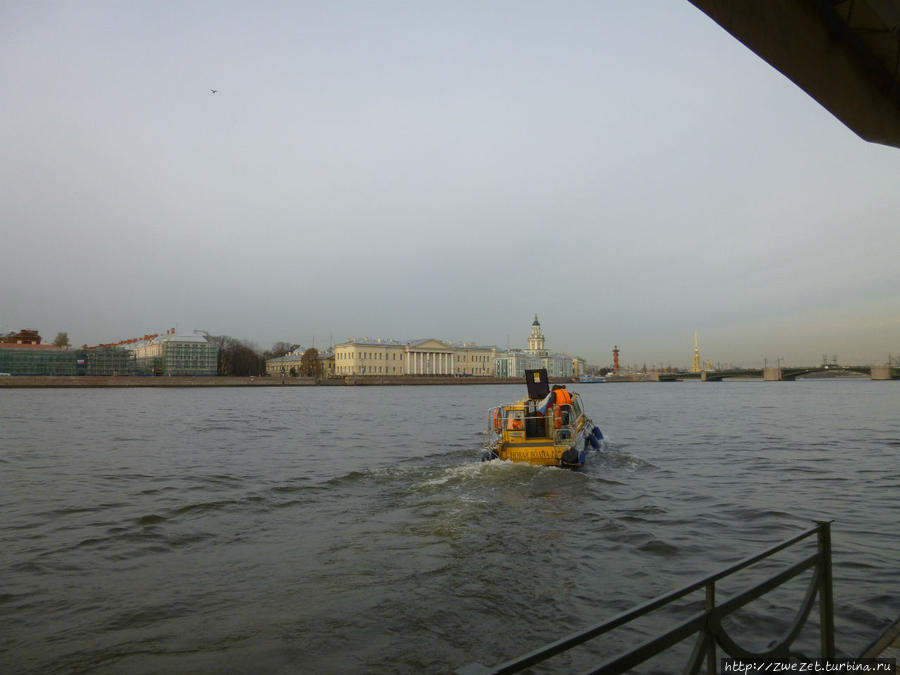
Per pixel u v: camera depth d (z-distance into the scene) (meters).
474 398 99.69
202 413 55.75
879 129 8.30
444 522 12.92
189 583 9.31
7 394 108.81
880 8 6.22
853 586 8.73
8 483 18.06
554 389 21.17
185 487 17.33
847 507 14.23
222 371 185.75
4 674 6.56
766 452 25.08
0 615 8.12
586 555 10.50
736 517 13.29
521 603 8.36
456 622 7.77
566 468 19.36
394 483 17.62
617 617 3.07
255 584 9.22
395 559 10.34
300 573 9.69
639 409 62.91
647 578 9.30
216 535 12.11
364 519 13.33
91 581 9.44
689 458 23.28
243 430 37.28
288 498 15.65
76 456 24.53
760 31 6.24
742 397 97.62
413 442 29.98
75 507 14.69
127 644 7.27
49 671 6.64
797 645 6.73
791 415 50.00
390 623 7.75
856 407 61.97
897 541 11.21
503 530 12.23
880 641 5.08
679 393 126.31
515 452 19.67
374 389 160.75
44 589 9.09
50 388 143.00
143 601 8.59
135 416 51.03
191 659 6.89
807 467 20.66
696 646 3.56
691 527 12.42
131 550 11.09
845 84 7.47
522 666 2.63
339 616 7.98
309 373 196.38
